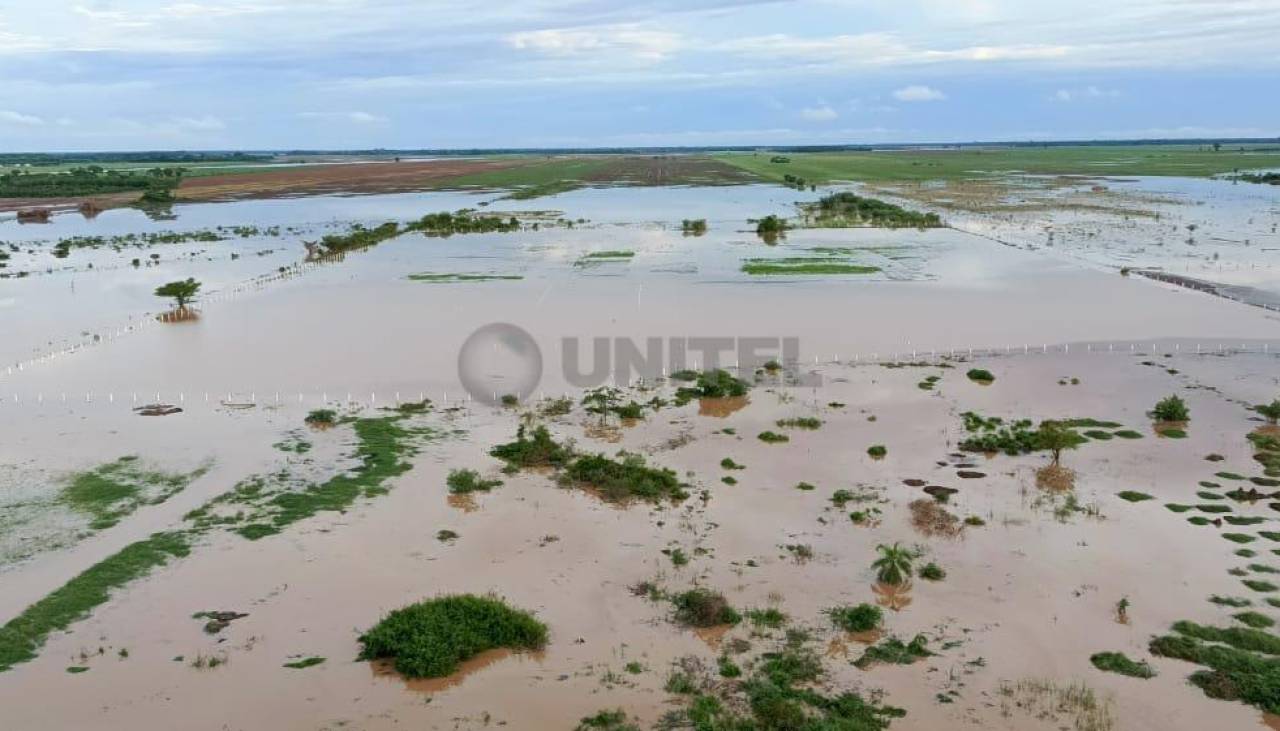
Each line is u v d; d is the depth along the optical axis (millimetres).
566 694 16750
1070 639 18312
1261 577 20656
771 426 31484
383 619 18875
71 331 45938
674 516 24375
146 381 36719
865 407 33344
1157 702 16312
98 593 20125
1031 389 35156
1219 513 24125
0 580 20672
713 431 31031
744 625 18984
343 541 22797
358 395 34844
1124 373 36906
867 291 53000
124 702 16422
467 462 28203
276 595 20188
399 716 16125
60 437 30141
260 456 28453
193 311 50656
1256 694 16312
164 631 18703
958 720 15852
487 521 24047
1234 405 32781
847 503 25094
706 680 17125
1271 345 40406
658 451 29266
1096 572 21031
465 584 20750
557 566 21609
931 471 27344
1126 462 27812
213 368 38594
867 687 16844
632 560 21906
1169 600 19734
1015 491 25766
